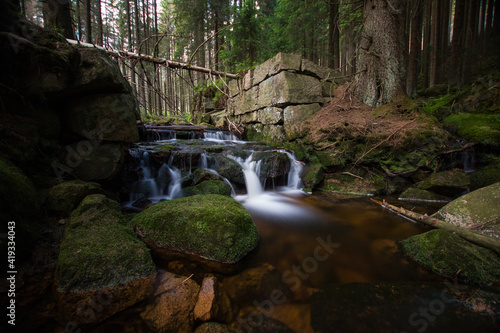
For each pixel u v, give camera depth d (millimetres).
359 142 5297
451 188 4348
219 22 14133
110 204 2707
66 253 1888
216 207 2799
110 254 1970
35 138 2635
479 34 12086
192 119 13375
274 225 3434
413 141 4887
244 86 8711
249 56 11719
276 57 6531
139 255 2068
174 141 6215
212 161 4895
